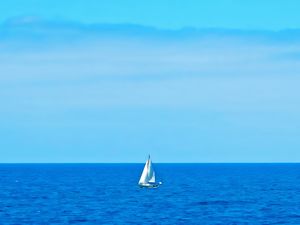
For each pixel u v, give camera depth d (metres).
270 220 181.62
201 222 176.50
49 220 180.12
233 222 176.75
